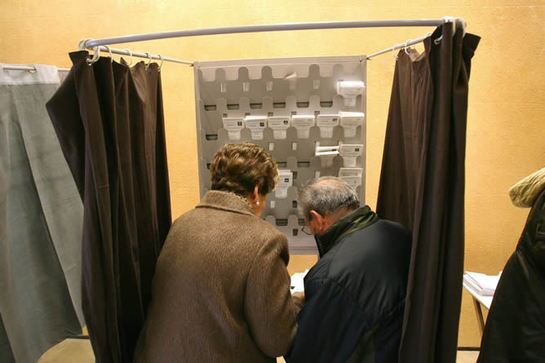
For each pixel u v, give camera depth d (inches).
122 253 38.9
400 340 36.3
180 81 78.3
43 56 79.7
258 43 75.1
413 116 41.8
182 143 81.4
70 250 57.6
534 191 44.5
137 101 42.8
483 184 77.9
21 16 78.3
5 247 44.8
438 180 31.1
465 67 30.5
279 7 72.7
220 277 33.4
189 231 36.4
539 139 74.7
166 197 54.7
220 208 36.8
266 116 58.6
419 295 33.9
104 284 35.9
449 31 28.7
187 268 34.4
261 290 33.0
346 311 36.8
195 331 34.4
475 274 67.5
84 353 86.0
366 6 71.7
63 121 33.8
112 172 36.3
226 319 33.3
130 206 40.8
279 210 63.9
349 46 74.0
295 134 60.3
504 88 73.2
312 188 44.6
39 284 52.2
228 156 39.1
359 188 60.5
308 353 37.0
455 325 33.5
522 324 45.0
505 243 79.9
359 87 56.3
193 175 82.9
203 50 76.4
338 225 42.6
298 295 48.1
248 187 38.1
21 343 48.3
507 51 71.7
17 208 48.6
